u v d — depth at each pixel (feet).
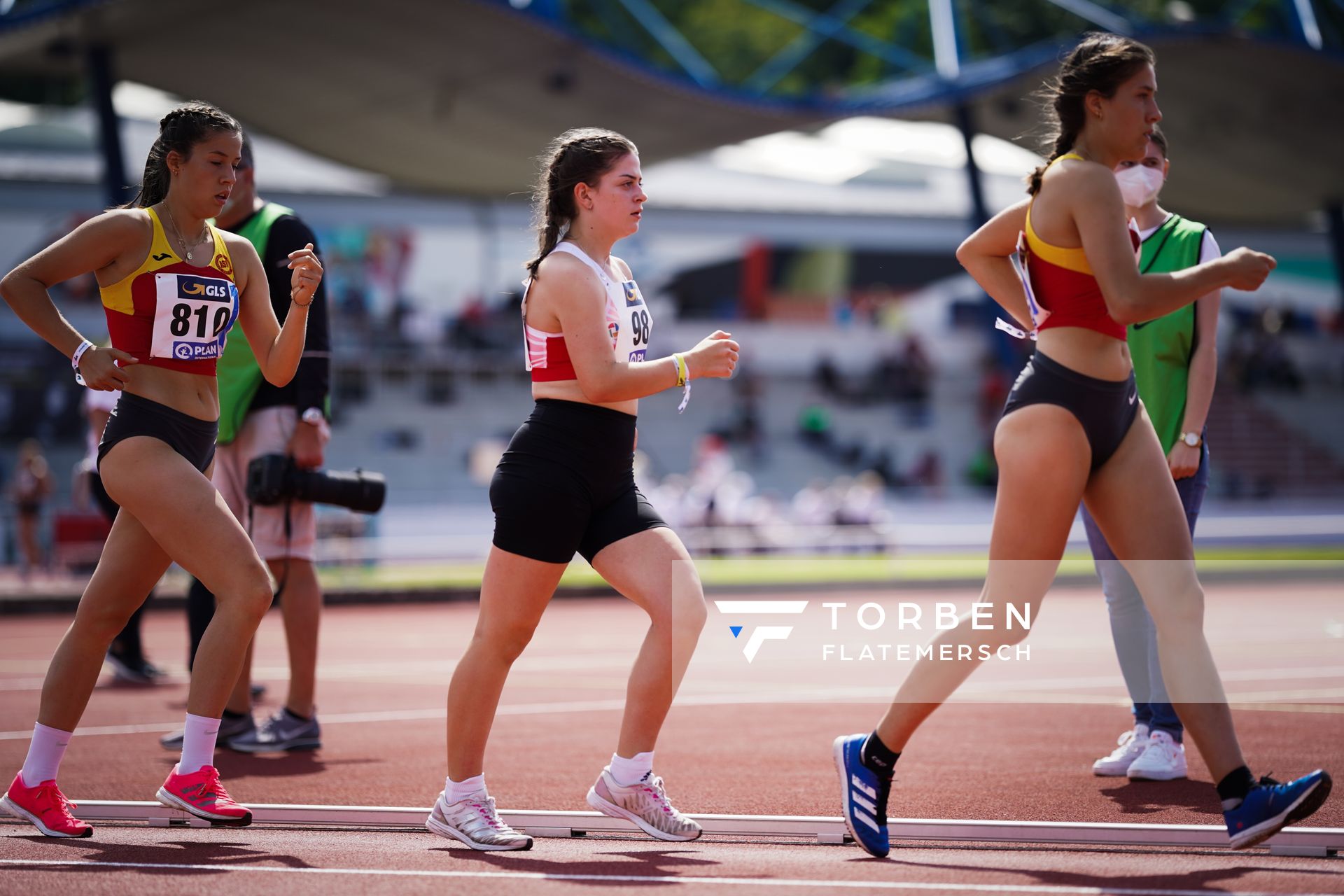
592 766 65.92
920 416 410.93
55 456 322.14
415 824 51.88
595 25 429.79
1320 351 458.50
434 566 267.59
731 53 482.69
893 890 40.42
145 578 51.83
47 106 456.45
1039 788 58.70
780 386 415.23
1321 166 355.15
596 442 47.34
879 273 437.17
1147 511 44.86
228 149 50.60
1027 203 48.65
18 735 77.20
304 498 69.92
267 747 70.54
